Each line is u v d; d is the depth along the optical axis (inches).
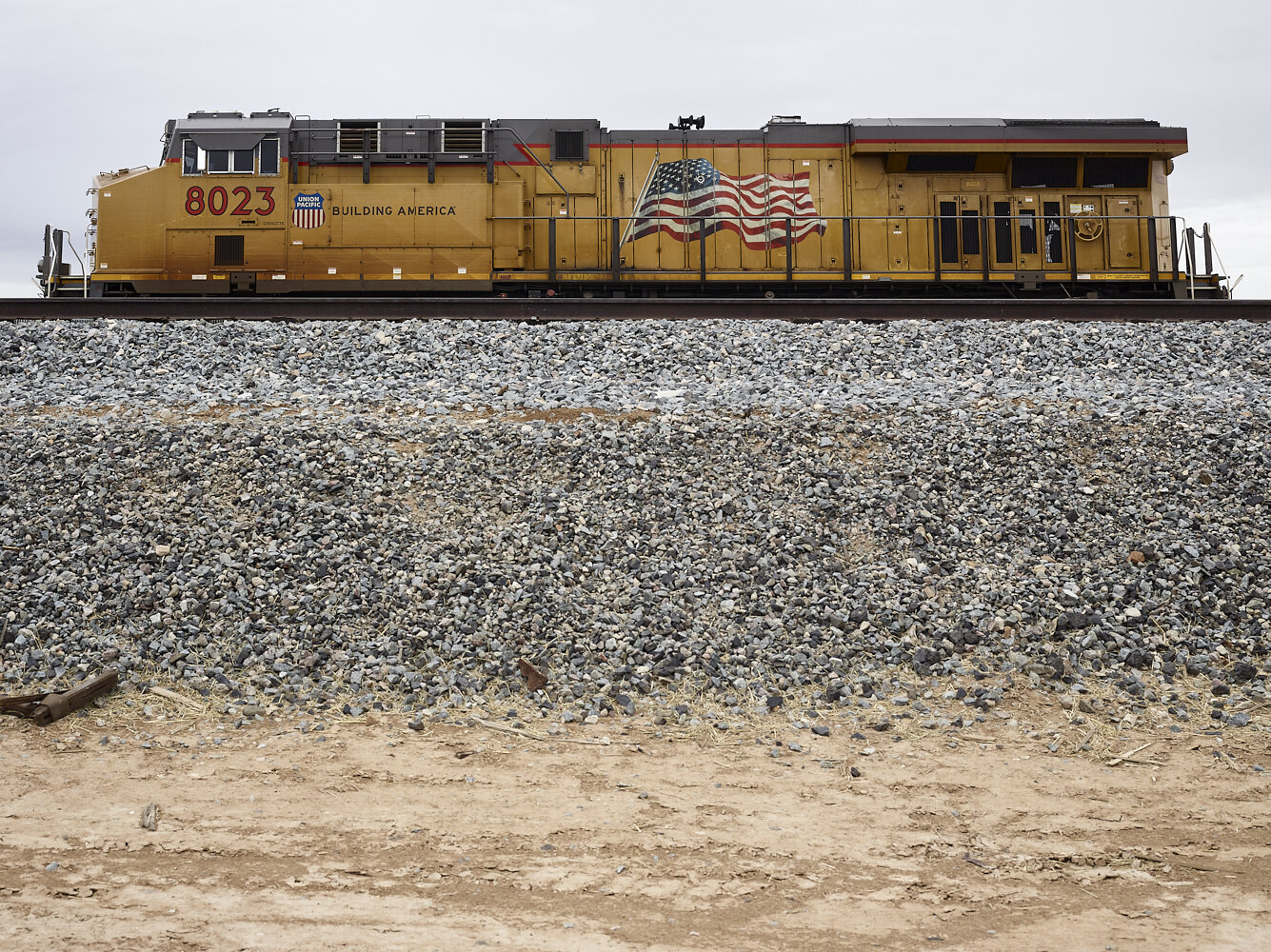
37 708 233.1
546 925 158.1
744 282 652.1
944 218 665.0
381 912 160.9
